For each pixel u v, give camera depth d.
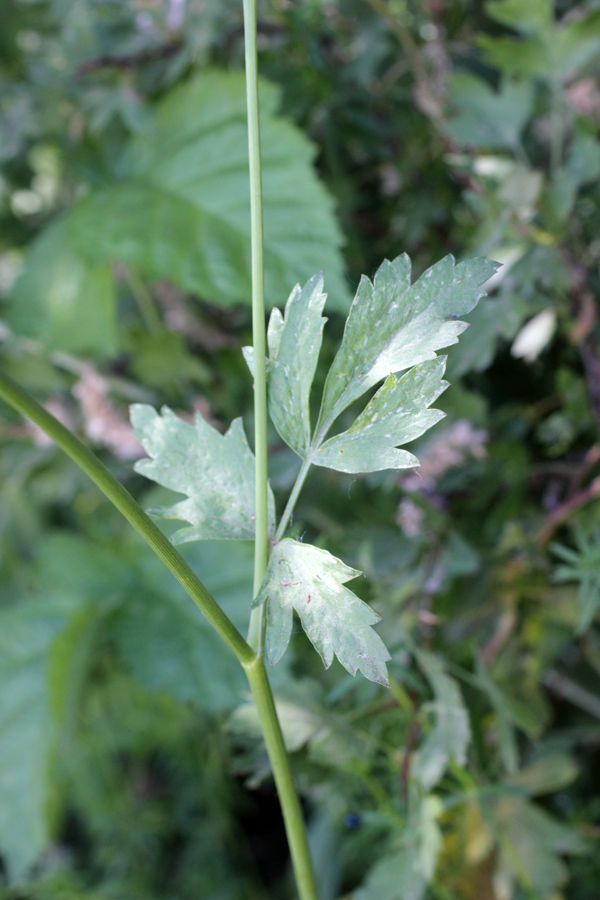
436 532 0.38
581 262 0.36
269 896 0.60
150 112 0.47
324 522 0.44
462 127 0.40
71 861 0.68
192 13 0.44
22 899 0.57
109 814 0.65
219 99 0.46
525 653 0.39
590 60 0.37
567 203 0.34
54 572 0.54
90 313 0.50
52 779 0.51
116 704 0.61
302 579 0.23
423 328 0.23
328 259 0.42
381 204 0.51
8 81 0.55
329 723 0.32
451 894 0.35
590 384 0.36
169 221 0.45
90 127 0.50
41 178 0.64
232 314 0.52
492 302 0.35
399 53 0.46
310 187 0.43
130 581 0.52
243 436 0.25
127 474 0.54
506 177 0.35
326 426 0.24
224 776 0.59
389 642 0.32
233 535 0.24
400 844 0.32
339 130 0.46
